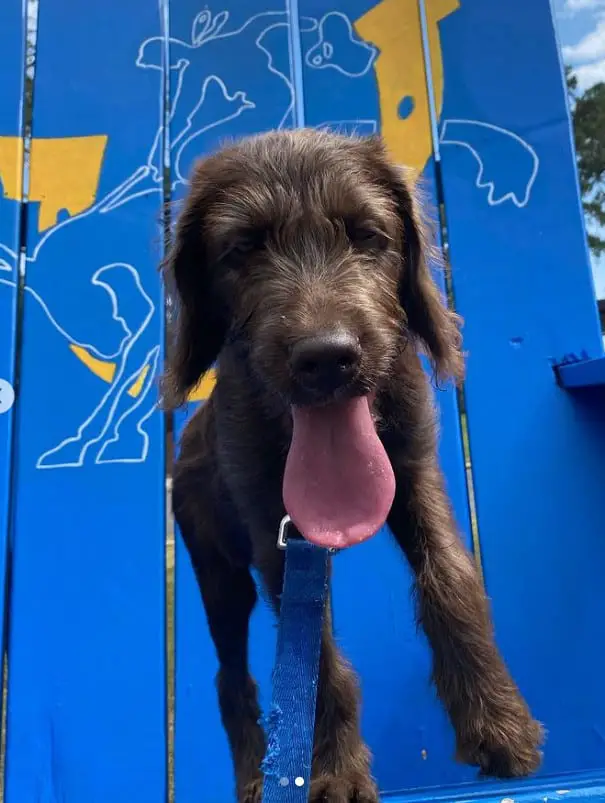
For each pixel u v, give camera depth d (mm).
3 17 663
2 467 577
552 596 549
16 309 611
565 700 531
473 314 597
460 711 368
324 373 326
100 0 671
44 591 558
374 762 528
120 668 546
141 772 525
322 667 387
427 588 393
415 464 421
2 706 546
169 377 439
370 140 453
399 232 434
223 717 507
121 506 575
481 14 645
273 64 651
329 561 409
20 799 520
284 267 378
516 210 612
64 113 646
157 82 652
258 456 418
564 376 583
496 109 628
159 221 521
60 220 625
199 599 572
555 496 567
